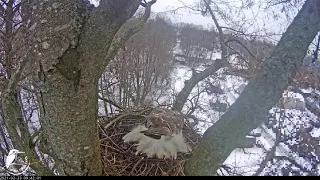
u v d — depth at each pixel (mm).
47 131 1651
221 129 1703
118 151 2135
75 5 1537
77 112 1568
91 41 1505
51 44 1489
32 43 1558
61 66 1497
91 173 1707
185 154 2094
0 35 2791
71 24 1495
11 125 1954
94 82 1593
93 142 1686
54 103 1552
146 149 2059
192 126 2734
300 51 1703
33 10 1607
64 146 1625
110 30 1538
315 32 1773
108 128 2404
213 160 1705
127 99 8477
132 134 2232
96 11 1523
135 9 1594
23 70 1694
